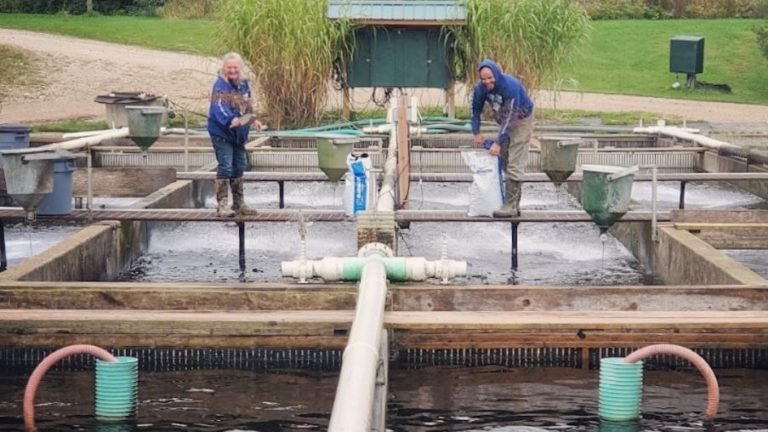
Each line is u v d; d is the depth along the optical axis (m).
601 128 27.72
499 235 18.50
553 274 16.05
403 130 17.95
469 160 15.39
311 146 26.30
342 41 27.94
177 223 18.70
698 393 10.66
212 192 22.55
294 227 18.44
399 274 12.36
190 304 12.09
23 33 41.78
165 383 10.91
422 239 18.19
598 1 46.91
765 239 15.55
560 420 9.92
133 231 16.70
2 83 33.50
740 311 11.88
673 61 35.31
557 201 21.95
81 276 14.58
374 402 8.11
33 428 9.69
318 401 10.38
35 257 13.78
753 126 29.55
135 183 20.16
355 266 12.41
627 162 24.33
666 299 12.16
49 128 27.56
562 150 15.45
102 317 11.32
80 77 34.34
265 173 19.89
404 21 27.56
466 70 28.53
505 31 27.56
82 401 10.41
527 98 15.11
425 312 11.68
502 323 11.26
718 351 11.28
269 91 27.62
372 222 13.46
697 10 47.12
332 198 22.55
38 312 11.57
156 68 35.66
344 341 11.29
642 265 16.66
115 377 9.97
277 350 11.34
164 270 16.20
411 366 11.30
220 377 11.10
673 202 21.92
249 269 16.14
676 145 25.98
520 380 10.99
